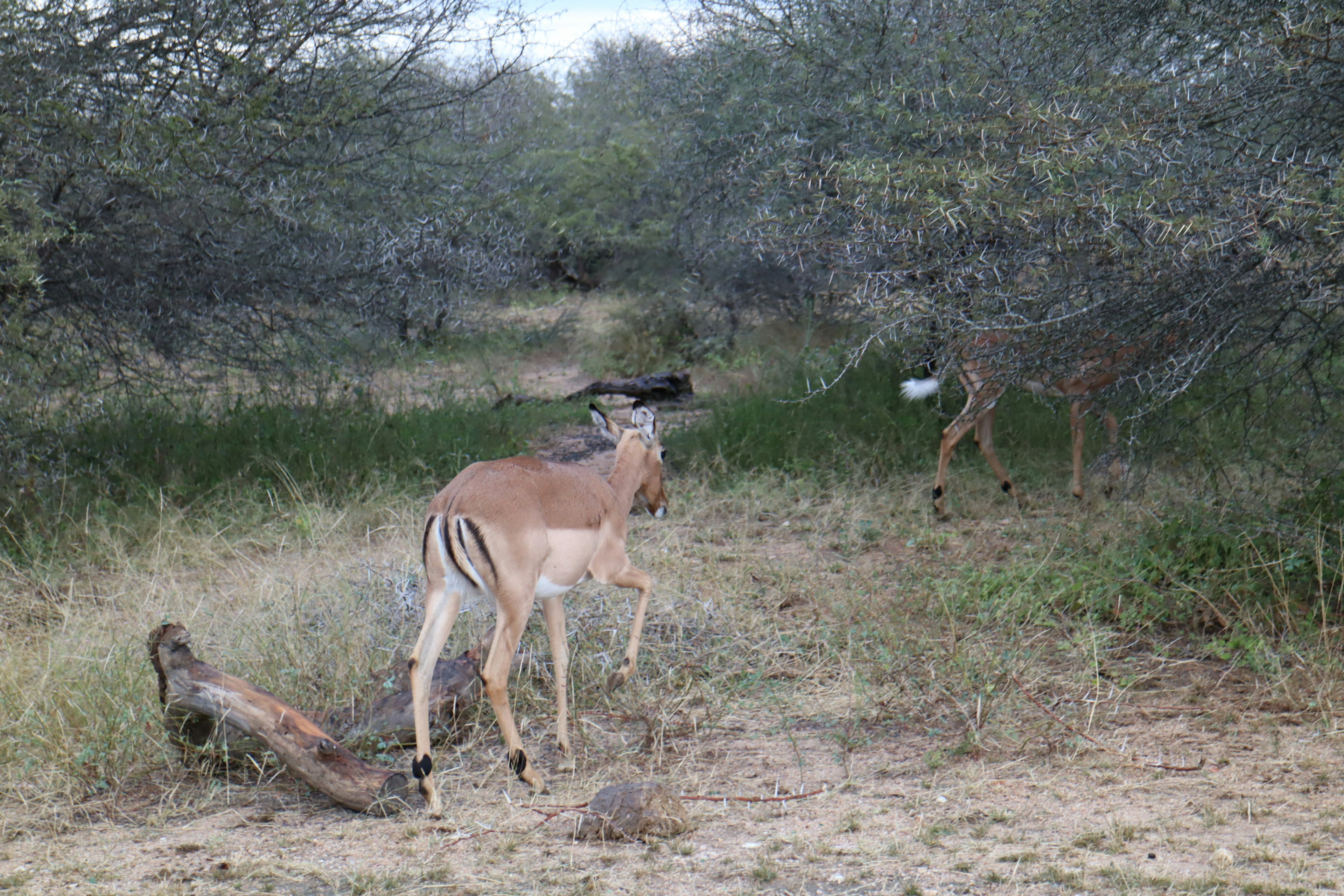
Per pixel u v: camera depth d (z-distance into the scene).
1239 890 4.46
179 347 12.69
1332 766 5.72
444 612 5.84
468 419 15.77
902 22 12.96
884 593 8.91
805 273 19.36
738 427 14.11
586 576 6.60
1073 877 4.62
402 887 4.75
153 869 4.95
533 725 6.88
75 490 10.84
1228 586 8.10
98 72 10.64
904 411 14.02
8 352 9.82
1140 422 8.22
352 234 12.41
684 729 6.73
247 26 11.21
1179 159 7.35
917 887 4.61
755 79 14.36
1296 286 6.93
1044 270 7.38
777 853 5.03
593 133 31.47
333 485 12.14
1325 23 6.89
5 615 8.33
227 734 5.95
